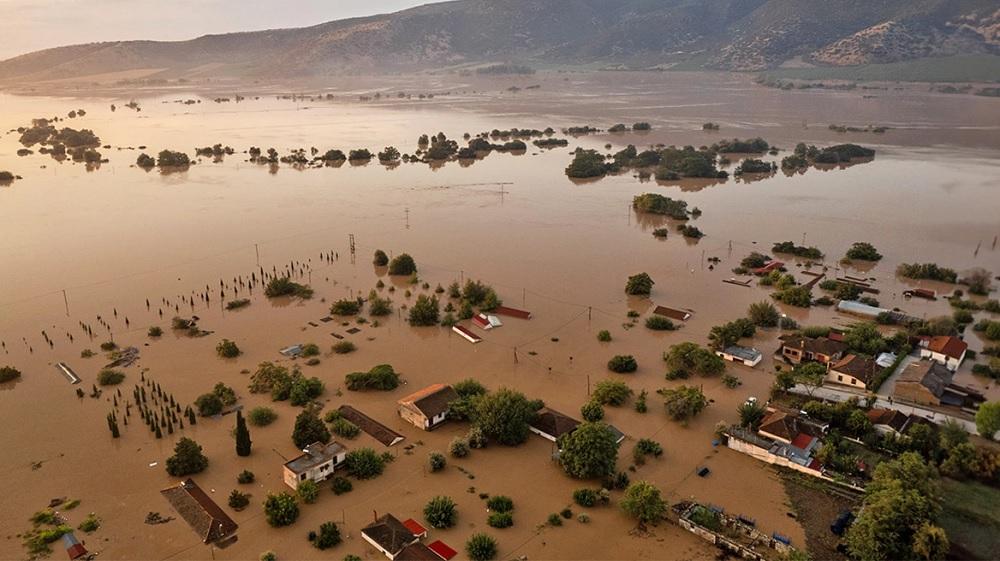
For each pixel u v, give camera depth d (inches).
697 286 6815.9
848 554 3213.6
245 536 3307.1
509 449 4087.1
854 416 4160.9
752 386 4842.5
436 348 5447.8
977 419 4092.0
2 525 3390.7
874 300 6392.7
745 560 3181.6
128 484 3715.6
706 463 3946.9
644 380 4933.6
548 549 3243.1
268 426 4276.6
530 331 5762.8
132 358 5206.7
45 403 4559.5
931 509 3250.5
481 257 7667.3
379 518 3393.2
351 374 4800.7
